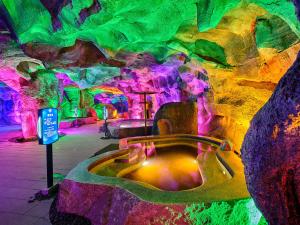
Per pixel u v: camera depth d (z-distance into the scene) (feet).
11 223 13.43
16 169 24.07
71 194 14.16
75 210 13.88
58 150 32.83
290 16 8.35
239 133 21.58
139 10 12.51
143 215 10.48
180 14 14.02
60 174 21.94
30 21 14.74
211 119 30.96
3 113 75.92
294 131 5.64
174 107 35.58
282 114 5.86
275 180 6.18
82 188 13.82
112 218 11.81
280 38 11.40
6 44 22.71
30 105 41.83
